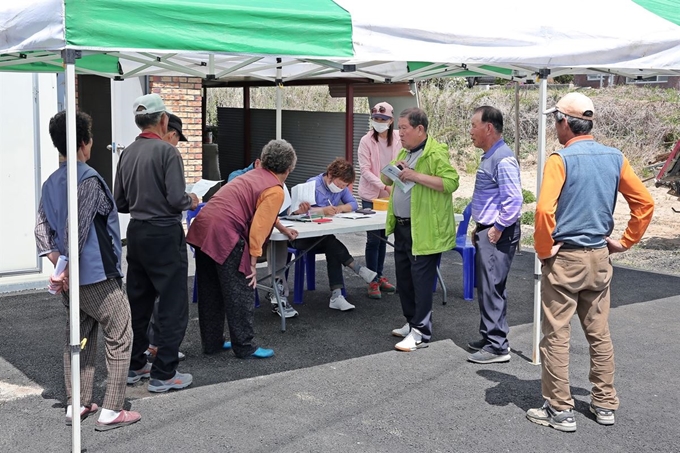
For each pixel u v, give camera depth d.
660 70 6.51
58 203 4.03
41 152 7.61
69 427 4.37
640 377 5.32
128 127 10.25
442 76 7.67
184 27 3.87
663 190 15.56
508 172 5.17
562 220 4.23
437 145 5.57
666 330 6.54
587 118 4.29
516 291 7.91
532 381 5.18
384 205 7.38
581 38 5.37
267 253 6.62
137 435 4.25
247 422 4.45
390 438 4.26
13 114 7.42
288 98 18.53
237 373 5.30
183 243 4.79
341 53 4.36
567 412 4.36
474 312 7.02
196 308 7.02
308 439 4.23
